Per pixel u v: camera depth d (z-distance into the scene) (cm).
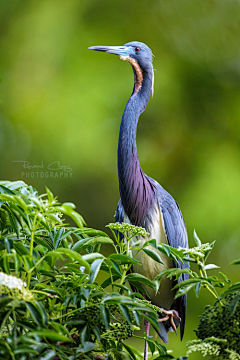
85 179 1289
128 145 536
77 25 1417
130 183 531
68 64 1373
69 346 292
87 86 1325
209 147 1364
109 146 1278
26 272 296
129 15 1457
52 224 339
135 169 534
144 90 571
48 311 292
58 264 966
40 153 1304
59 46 1395
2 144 1330
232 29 1542
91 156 1273
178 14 1512
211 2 1538
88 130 1276
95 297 298
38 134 1321
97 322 285
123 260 296
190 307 1071
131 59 574
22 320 261
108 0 1452
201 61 1472
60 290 289
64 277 305
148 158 1326
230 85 1467
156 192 546
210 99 1429
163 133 1355
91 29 1412
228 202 1227
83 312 286
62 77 1363
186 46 1489
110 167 1282
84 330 275
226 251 1170
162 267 533
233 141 1383
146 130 1348
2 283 246
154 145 1343
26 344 233
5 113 1366
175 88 1396
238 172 1312
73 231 333
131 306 279
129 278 318
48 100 1351
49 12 1432
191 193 1278
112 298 270
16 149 1331
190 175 1327
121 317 312
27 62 1401
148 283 316
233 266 1160
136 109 554
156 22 1484
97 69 1349
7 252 279
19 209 289
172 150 1353
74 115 1302
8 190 299
